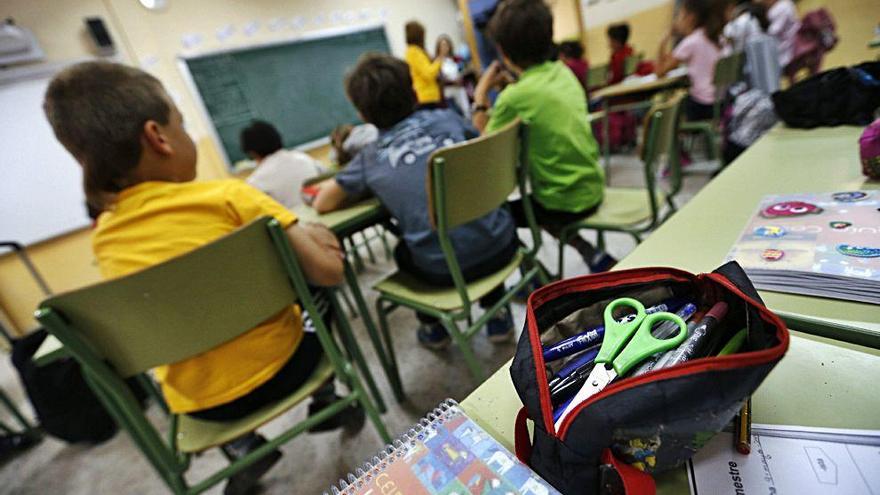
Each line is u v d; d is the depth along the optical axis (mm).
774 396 312
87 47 3043
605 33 5059
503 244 1101
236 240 636
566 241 1420
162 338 633
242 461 772
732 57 2461
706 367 227
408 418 1251
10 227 2855
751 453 276
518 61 1320
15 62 2756
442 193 829
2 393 1588
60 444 1586
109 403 680
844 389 305
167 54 3424
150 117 697
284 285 748
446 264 1040
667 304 346
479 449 293
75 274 3127
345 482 292
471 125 1237
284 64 4102
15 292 2895
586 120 1317
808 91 917
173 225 703
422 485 276
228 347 742
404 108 1094
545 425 262
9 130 2785
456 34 5742
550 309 351
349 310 2068
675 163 1441
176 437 816
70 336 562
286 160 2041
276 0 4004
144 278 569
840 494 244
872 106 837
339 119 4586
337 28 4457
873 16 3521
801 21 3314
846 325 336
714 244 510
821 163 697
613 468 238
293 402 812
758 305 267
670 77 2988
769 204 569
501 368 406
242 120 3885
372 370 1542
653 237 567
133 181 725
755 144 905
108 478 1348
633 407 232
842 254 406
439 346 1504
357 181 1065
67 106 638
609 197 1469
